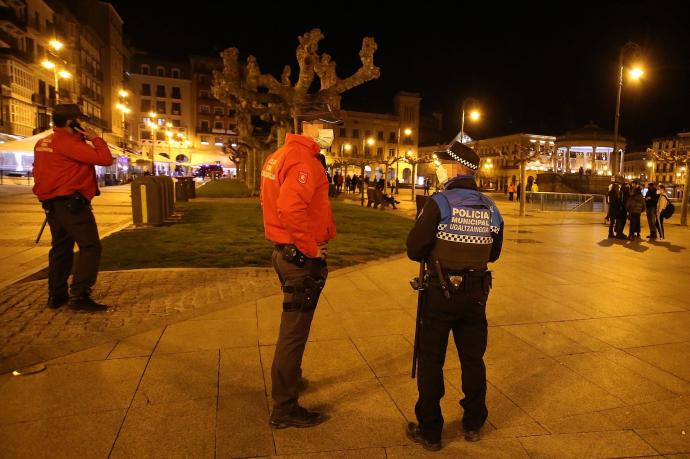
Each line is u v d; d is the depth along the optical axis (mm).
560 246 10961
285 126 19250
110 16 63656
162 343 4109
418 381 2756
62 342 4082
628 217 14062
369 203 23516
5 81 37688
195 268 7125
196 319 4734
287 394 2840
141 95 82812
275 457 2582
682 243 12031
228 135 87188
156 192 12273
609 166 62656
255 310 5035
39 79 43406
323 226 2910
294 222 2656
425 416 2693
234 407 3080
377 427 2904
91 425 2846
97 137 4883
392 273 7082
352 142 78438
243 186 39062
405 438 2799
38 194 4750
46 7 43844
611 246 11234
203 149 86250
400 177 81688
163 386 3340
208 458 2559
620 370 3791
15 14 38281
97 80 58594
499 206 26125
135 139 82250
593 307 5559
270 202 2881
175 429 2820
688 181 17047
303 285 2824
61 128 4734
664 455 2678
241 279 6445
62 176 4691
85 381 3395
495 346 4262
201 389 3307
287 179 2693
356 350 4062
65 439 2703
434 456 2635
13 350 3896
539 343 4352
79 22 51031
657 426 2973
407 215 19172
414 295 5824
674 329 4805
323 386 3420
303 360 3852
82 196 4805
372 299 5629
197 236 10430
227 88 18422
